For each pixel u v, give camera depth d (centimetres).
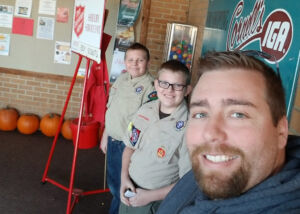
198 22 382
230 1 253
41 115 479
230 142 69
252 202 67
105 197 309
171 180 174
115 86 257
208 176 71
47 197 299
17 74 466
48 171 350
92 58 229
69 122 450
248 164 68
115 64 456
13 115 458
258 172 69
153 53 459
